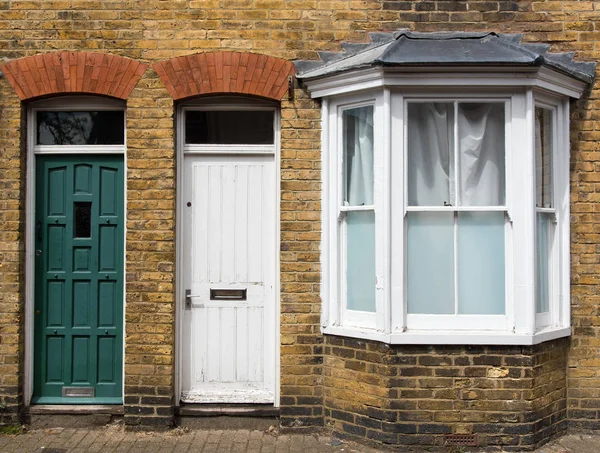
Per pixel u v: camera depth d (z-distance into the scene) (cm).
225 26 554
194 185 571
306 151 551
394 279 512
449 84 508
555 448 516
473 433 507
